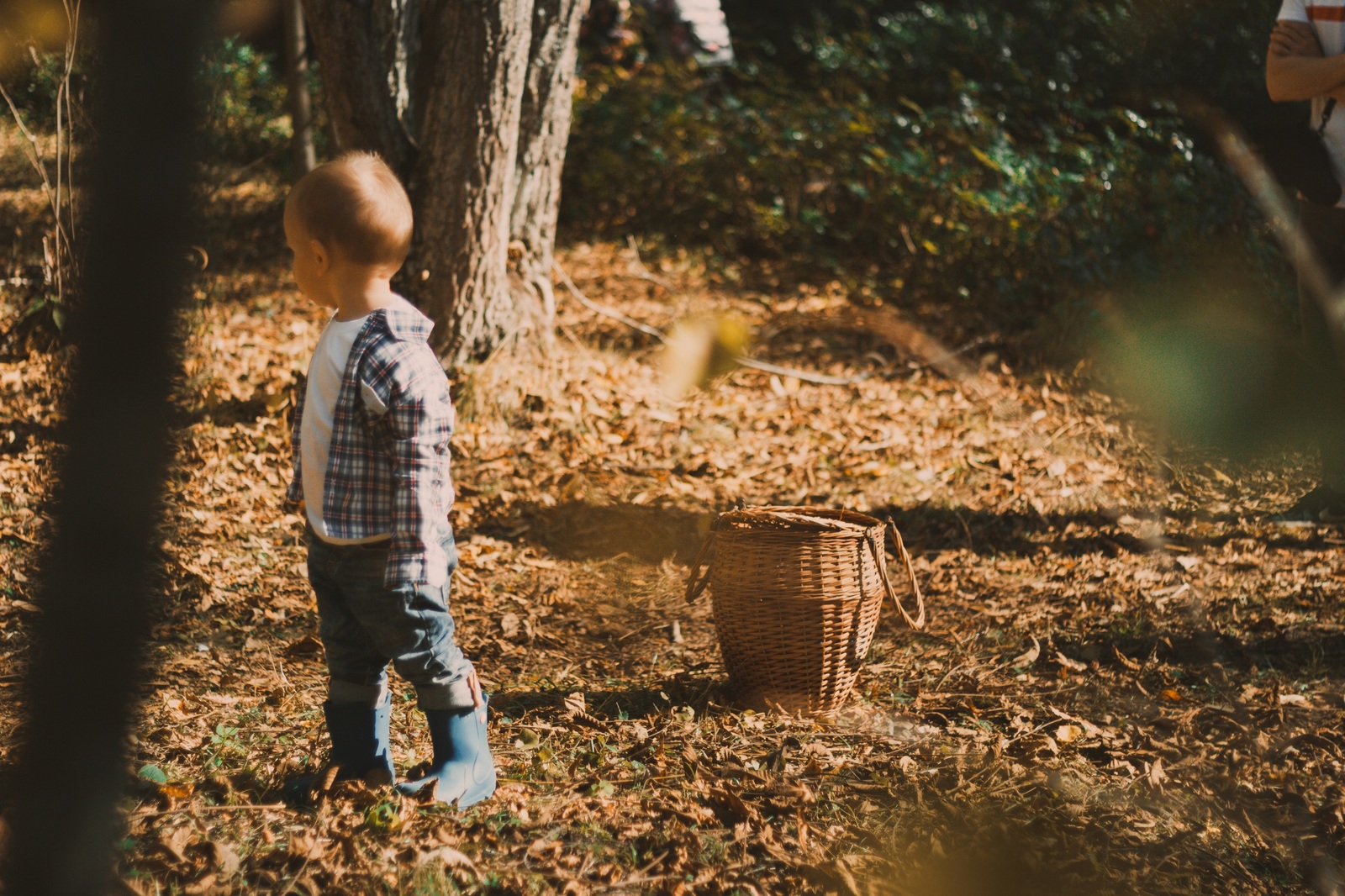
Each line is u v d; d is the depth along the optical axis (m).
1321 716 3.32
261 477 5.50
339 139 6.57
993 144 10.05
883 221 10.39
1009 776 2.81
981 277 9.20
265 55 12.12
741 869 2.37
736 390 7.29
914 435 6.65
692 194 11.55
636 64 13.66
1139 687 3.57
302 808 2.54
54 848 0.55
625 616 4.21
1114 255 6.03
